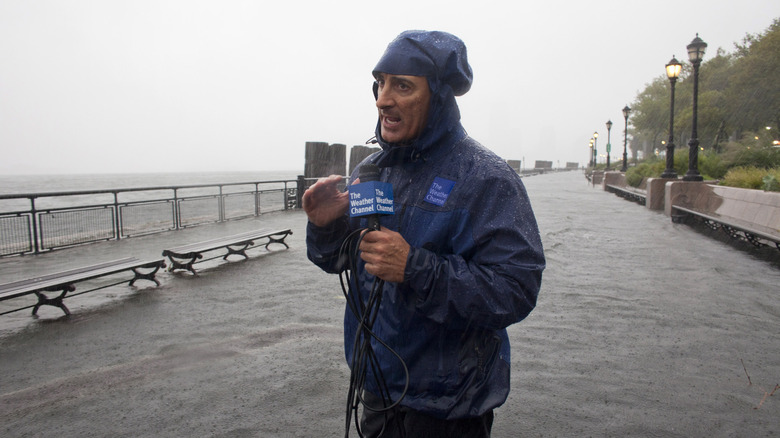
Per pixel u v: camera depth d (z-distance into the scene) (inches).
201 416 124.0
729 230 410.3
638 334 184.5
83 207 361.7
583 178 2043.6
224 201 512.7
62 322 194.2
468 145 61.6
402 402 61.6
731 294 239.0
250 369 151.7
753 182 486.0
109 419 122.1
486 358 61.8
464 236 58.0
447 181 59.6
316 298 228.7
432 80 58.4
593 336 182.5
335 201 66.6
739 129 1737.2
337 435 116.0
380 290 60.5
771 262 313.3
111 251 337.1
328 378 145.9
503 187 57.7
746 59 1601.9
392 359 62.0
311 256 70.6
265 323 194.2
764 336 182.5
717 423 122.3
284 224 486.9
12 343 171.9
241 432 116.8
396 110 59.2
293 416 124.5
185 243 367.9
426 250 55.7
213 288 245.4
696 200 543.2
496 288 54.0
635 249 359.3
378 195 57.0
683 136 2336.4
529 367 155.4
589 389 140.5
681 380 146.3
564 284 257.8
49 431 116.6
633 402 133.0
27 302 223.3
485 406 60.4
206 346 170.1
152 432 116.3
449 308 54.8
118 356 161.3
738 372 151.8
